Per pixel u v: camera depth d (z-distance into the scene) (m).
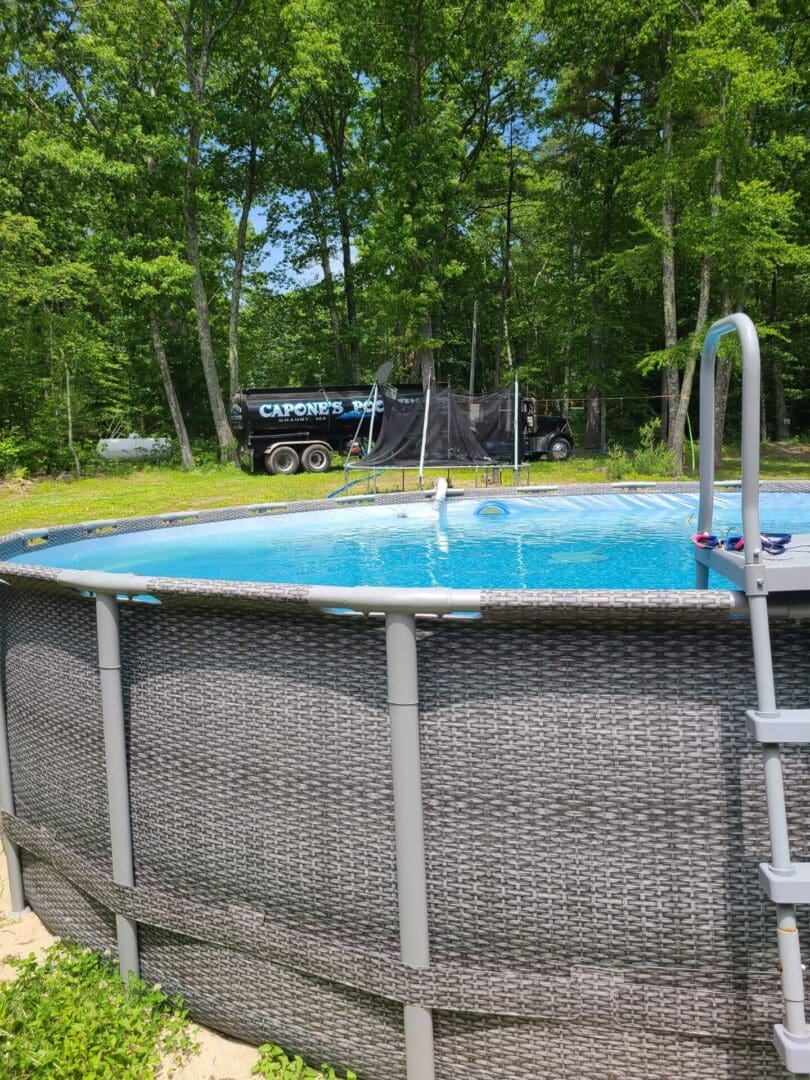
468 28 23.81
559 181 24.66
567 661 1.70
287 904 2.09
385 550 7.18
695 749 1.65
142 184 21.59
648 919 1.72
